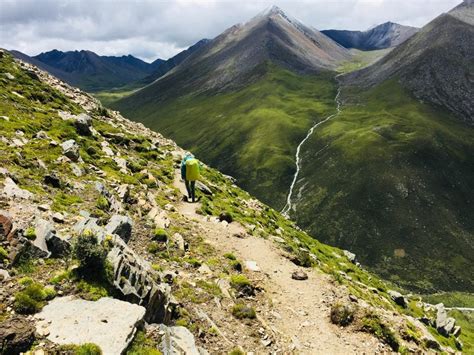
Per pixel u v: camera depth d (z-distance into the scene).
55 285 13.12
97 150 33.47
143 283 14.55
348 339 18.61
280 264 26.08
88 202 22.12
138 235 22.17
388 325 20.39
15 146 25.09
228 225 30.48
